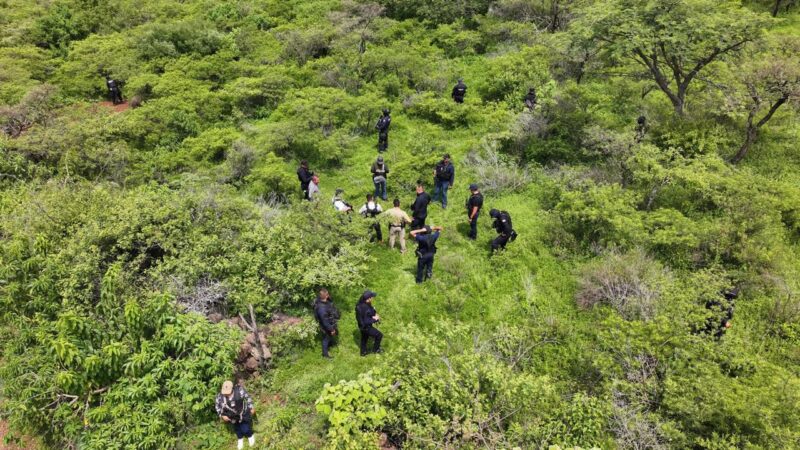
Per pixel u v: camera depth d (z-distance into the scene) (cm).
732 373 750
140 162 1438
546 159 1393
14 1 2470
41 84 1838
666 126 1379
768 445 625
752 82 1261
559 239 1084
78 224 969
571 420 683
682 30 1273
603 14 1370
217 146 1460
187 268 888
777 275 950
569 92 1517
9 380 754
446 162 1190
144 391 721
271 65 1977
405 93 1777
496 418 680
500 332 842
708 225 1050
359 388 705
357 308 820
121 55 2025
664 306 827
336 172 1420
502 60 1798
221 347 765
